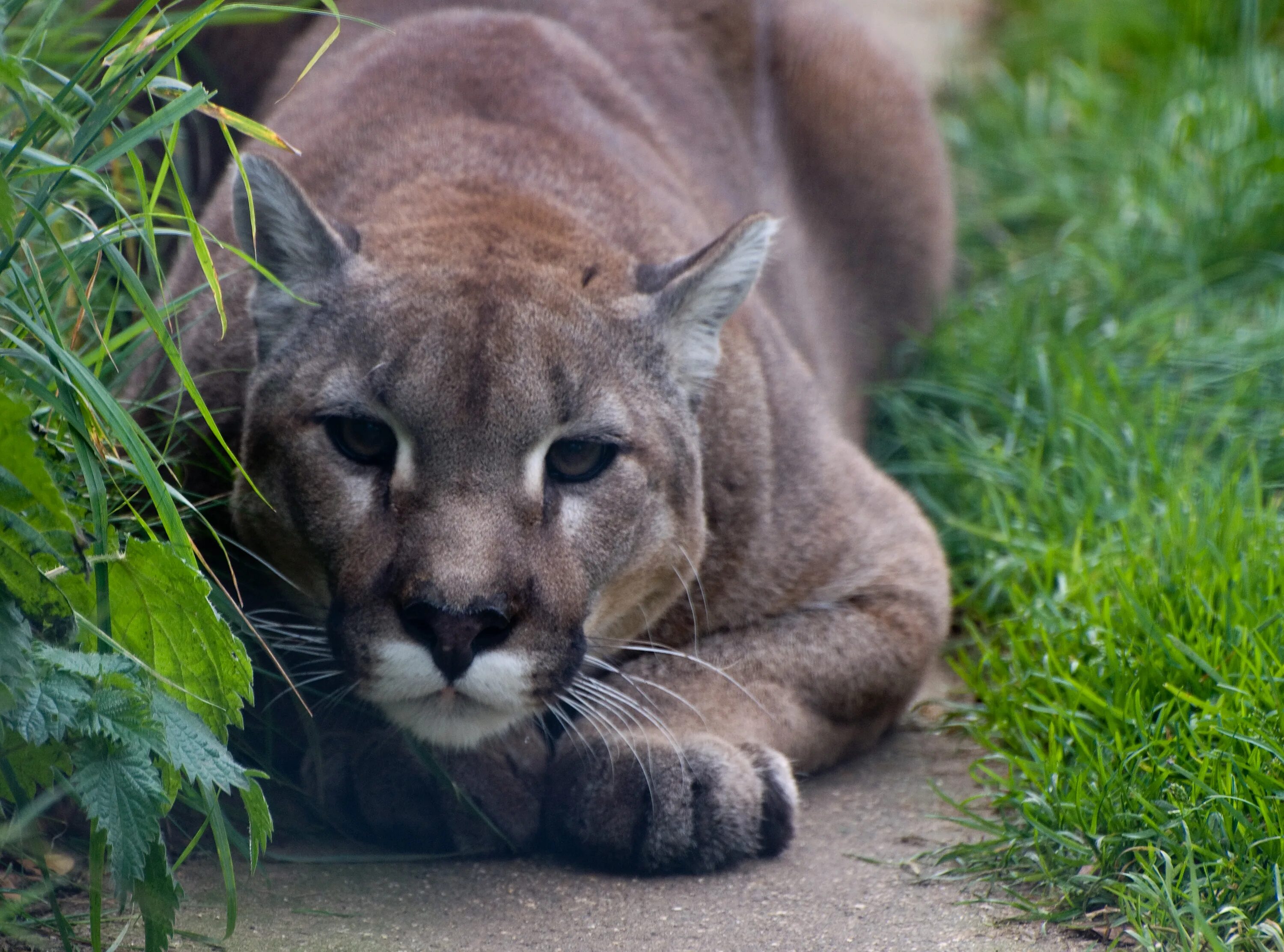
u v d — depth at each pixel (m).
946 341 11.36
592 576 6.44
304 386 6.43
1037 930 5.78
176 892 4.80
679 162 9.48
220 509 7.13
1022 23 17.00
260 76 10.33
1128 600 7.49
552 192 7.84
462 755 6.64
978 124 15.05
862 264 11.38
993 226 13.48
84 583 5.05
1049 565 8.49
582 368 6.41
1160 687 7.00
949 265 12.12
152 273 8.59
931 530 8.79
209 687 5.13
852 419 10.53
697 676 7.46
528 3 9.98
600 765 6.61
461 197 7.49
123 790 4.71
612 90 9.33
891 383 11.47
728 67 10.89
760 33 11.25
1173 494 8.75
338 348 6.41
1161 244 12.34
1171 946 5.52
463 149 7.98
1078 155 14.06
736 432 7.59
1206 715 6.46
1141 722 6.57
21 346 5.13
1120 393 9.96
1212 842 5.89
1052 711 6.94
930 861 6.48
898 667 7.85
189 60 10.16
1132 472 9.42
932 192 11.81
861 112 11.47
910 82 12.04
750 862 6.55
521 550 6.11
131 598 5.10
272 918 5.74
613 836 6.43
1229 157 12.91
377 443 6.30
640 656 7.55
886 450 10.59
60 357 4.99
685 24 10.77
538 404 6.22
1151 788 6.25
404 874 6.35
